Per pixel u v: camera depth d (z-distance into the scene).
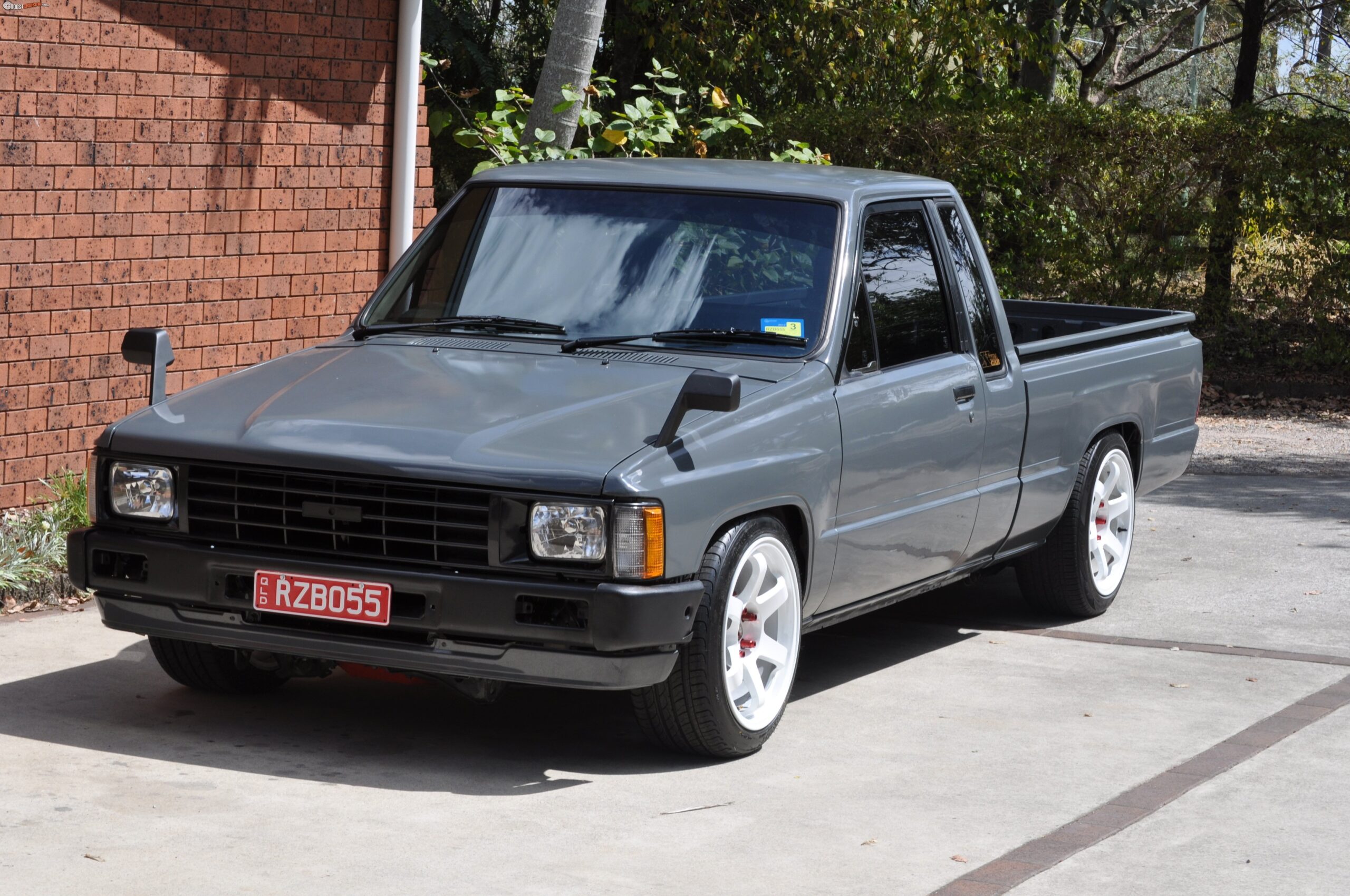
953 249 6.89
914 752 5.65
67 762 5.12
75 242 8.31
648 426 5.16
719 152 16.03
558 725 5.86
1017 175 16.78
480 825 4.73
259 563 5.07
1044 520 7.41
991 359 6.90
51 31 8.07
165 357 5.87
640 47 19.36
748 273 6.05
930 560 6.59
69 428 8.41
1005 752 5.68
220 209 9.08
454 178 19.39
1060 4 20.03
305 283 9.68
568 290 6.11
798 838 4.73
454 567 4.94
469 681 5.26
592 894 4.23
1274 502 11.23
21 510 8.15
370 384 5.57
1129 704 6.36
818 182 6.41
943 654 7.15
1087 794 5.23
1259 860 4.66
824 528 5.77
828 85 19.08
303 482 5.07
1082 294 17.08
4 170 7.93
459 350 5.92
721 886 4.33
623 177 6.44
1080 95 24.75
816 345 5.86
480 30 19.30
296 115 9.45
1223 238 16.95
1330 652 7.30
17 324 8.07
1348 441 14.32
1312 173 16.44
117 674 6.20
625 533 4.84
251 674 5.99
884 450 6.05
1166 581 8.77
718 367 5.69
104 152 8.41
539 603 4.89
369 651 5.00
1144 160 16.69
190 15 8.77
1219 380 17.17
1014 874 4.47
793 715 6.09
